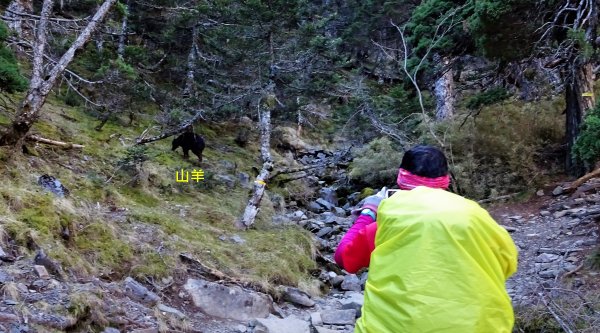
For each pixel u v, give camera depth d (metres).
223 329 5.11
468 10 9.64
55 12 11.08
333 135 15.87
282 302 6.21
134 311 4.70
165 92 13.17
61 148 7.66
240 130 14.23
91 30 7.05
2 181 5.83
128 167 8.17
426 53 10.05
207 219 7.89
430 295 2.21
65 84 11.44
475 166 10.27
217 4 12.23
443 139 10.62
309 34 11.12
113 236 5.87
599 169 8.67
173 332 4.70
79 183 7.02
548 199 9.20
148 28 14.82
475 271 2.24
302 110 12.90
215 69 12.36
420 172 2.72
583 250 6.76
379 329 2.30
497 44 8.84
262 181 8.65
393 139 11.91
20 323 3.73
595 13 8.15
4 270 4.38
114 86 10.77
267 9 10.70
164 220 6.93
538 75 10.70
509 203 9.53
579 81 9.38
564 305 4.94
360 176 12.57
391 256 2.37
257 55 11.26
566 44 8.90
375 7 21.88
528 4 8.32
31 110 6.61
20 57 10.63
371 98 11.22
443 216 2.32
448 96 13.52
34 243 4.95
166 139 11.52
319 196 12.25
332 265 7.94
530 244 7.52
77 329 4.05
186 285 5.57
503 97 10.08
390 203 2.51
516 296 5.77
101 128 10.15
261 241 7.56
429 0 10.76
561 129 10.73
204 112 10.82
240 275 6.21
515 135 10.72
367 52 24.48
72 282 4.71
